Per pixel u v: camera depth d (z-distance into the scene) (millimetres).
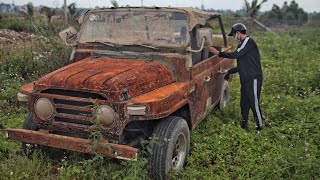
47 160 4898
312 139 5957
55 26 10125
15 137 4641
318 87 9164
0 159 5004
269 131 6285
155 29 5383
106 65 4906
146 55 5258
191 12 5348
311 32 27438
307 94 8734
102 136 4160
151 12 5445
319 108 7461
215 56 6656
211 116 6953
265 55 15914
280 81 9750
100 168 4543
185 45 5133
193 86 5285
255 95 6457
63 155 5117
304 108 7359
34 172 4602
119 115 4152
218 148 5504
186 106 5156
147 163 4438
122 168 4602
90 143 4215
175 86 4906
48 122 4492
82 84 4285
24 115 6844
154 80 4684
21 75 8867
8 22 23328
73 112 4398
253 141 5809
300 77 10016
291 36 29531
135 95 4324
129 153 4078
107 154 4184
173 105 4605
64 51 8875
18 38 16891
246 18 34562
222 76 7285
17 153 5234
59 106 4414
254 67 6430
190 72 5156
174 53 5172
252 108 6520
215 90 6793
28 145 4891
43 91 4516
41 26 10648
